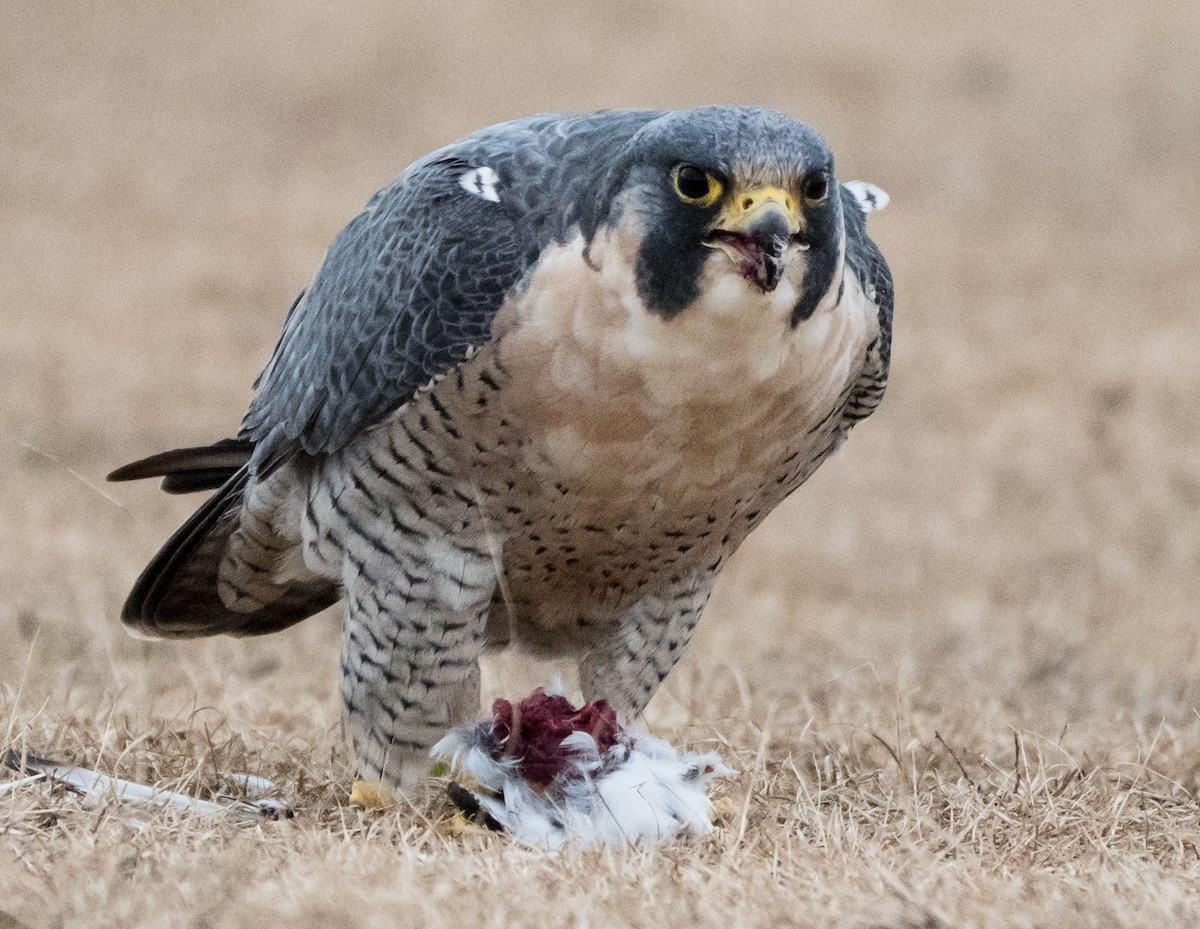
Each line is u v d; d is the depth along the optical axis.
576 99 36.94
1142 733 10.54
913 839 8.48
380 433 9.13
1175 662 13.49
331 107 37.19
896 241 29.86
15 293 25.91
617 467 8.79
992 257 29.28
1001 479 19.78
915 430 21.64
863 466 20.47
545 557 9.41
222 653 13.05
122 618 11.19
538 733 8.91
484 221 8.83
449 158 9.44
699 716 10.97
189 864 7.39
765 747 9.95
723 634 14.13
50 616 13.66
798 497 19.41
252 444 10.57
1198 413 21.89
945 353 24.28
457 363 8.73
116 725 10.09
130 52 40.81
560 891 7.32
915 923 6.95
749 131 8.16
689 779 8.95
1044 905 7.23
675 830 8.52
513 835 8.55
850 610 15.44
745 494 9.30
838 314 8.73
